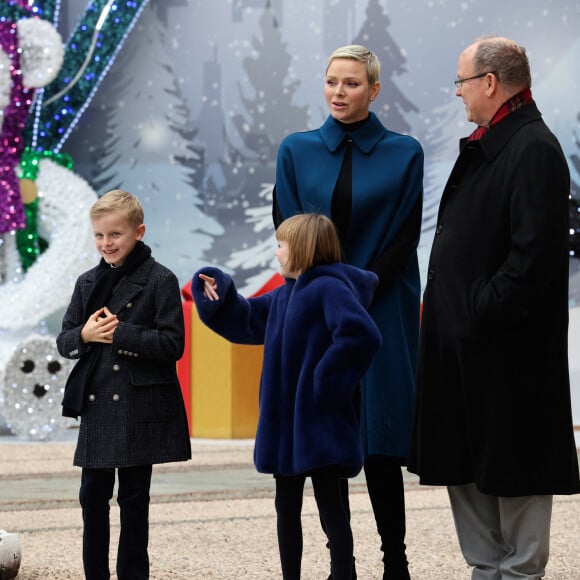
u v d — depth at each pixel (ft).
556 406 13.87
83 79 47.37
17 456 34.71
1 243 44.39
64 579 16.87
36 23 43.09
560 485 13.75
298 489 15.02
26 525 22.04
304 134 17.62
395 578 16.25
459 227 14.37
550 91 50.98
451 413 14.34
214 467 31.35
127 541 15.29
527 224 13.42
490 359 13.88
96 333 15.34
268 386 15.01
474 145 14.52
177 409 15.71
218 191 51.88
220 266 51.88
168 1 52.03
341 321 14.25
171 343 15.43
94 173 52.01
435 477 14.40
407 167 17.08
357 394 16.35
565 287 13.91
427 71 51.57
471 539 14.88
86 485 15.46
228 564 18.15
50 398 39.68
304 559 18.63
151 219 52.08
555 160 13.61
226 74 52.01
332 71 17.03
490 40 14.47
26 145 46.42
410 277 17.25
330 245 15.07
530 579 13.99
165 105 52.01
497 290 13.50
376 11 51.65
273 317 15.37
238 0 52.01
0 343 43.42
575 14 51.03
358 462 14.60
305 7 51.88
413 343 17.04
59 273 43.06
